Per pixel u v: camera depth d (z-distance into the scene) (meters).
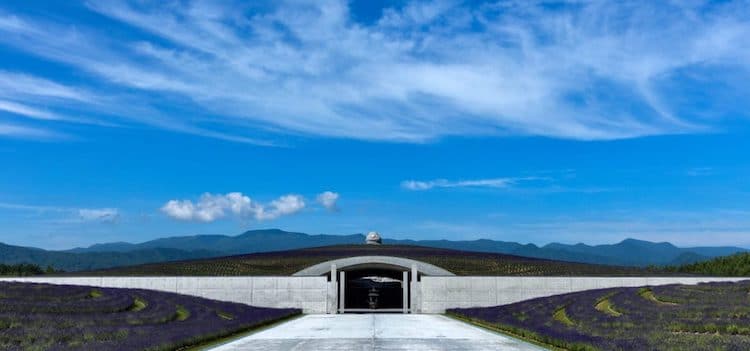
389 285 100.19
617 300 58.56
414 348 36.25
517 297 77.25
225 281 76.06
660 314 47.75
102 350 32.06
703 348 33.12
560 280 77.69
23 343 35.50
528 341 40.59
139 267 84.12
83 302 53.53
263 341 40.66
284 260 86.62
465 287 77.44
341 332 47.50
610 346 33.97
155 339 36.81
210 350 35.62
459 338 42.47
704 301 52.09
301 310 75.94
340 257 86.00
